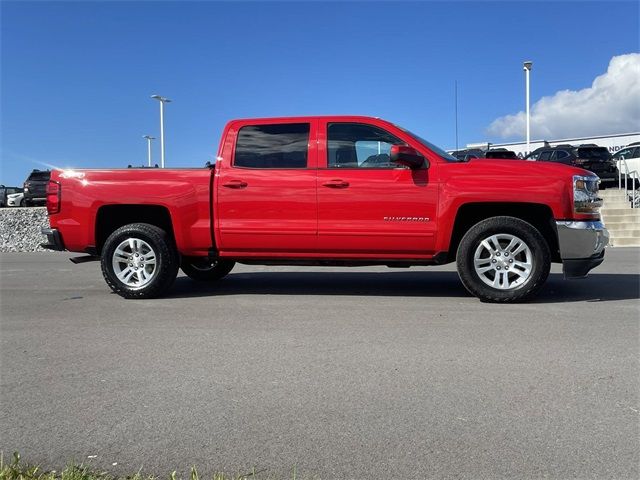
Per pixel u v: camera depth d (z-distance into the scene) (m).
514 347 4.84
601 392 3.83
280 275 9.22
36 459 3.04
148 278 7.06
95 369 4.42
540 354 4.64
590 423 3.37
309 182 6.66
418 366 4.39
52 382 4.15
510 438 3.20
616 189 21.03
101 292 7.79
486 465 2.92
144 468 2.94
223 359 4.62
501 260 6.46
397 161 6.32
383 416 3.50
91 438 3.27
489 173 6.36
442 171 6.44
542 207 6.37
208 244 6.95
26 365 4.53
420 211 6.47
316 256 6.81
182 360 4.61
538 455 3.01
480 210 6.65
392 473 2.86
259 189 6.75
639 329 5.38
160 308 6.57
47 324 5.86
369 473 2.86
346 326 5.62
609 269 9.50
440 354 4.68
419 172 6.48
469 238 6.43
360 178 6.57
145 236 7.00
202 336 5.31
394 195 6.50
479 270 6.49
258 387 4.00
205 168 7.01
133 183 6.98
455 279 8.66
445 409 3.59
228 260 7.14
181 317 6.10
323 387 3.98
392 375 4.20
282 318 5.99
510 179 6.30
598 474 2.82
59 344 5.11
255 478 2.83
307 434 3.28
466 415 3.50
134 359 4.65
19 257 13.34
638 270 9.36
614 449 3.06
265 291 7.63
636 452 3.03
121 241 7.06
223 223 6.85
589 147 23.11
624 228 15.54
